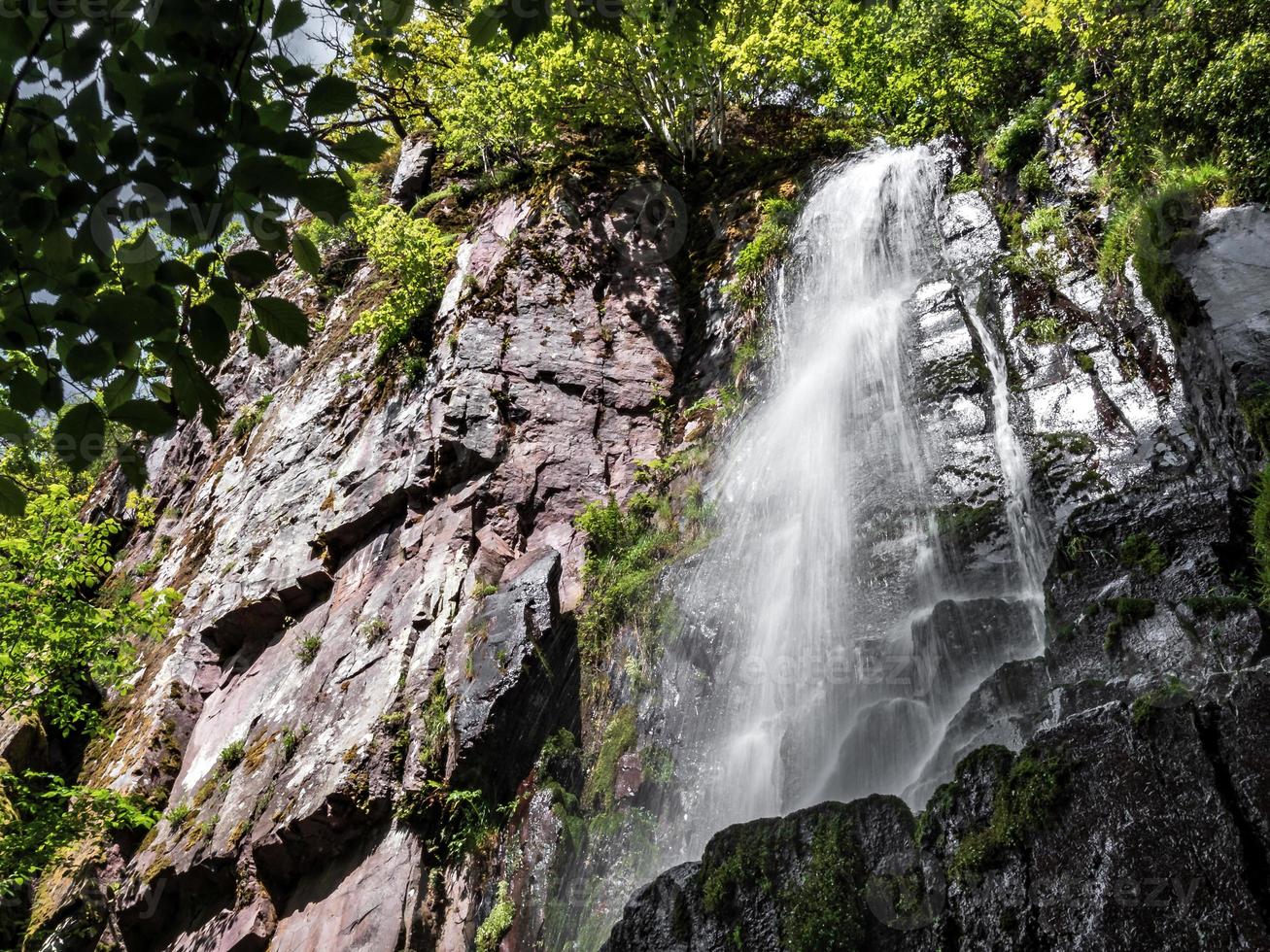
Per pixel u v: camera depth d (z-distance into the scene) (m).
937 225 10.38
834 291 11.02
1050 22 9.13
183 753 11.66
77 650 11.36
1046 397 7.61
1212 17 6.88
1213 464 6.03
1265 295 5.54
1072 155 9.19
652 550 9.69
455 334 11.88
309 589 11.73
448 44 16.64
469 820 7.79
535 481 10.55
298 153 2.94
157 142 2.80
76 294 2.97
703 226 14.10
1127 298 7.56
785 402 10.11
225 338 2.90
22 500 3.17
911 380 8.75
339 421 13.76
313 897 8.27
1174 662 4.42
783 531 8.55
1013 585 6.73
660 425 11.49
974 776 4.13
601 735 8.09
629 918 4.85
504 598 8.91
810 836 4.45
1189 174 6.64
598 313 12.37
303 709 9.92
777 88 15.30
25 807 10.73
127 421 2.84
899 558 7.44
